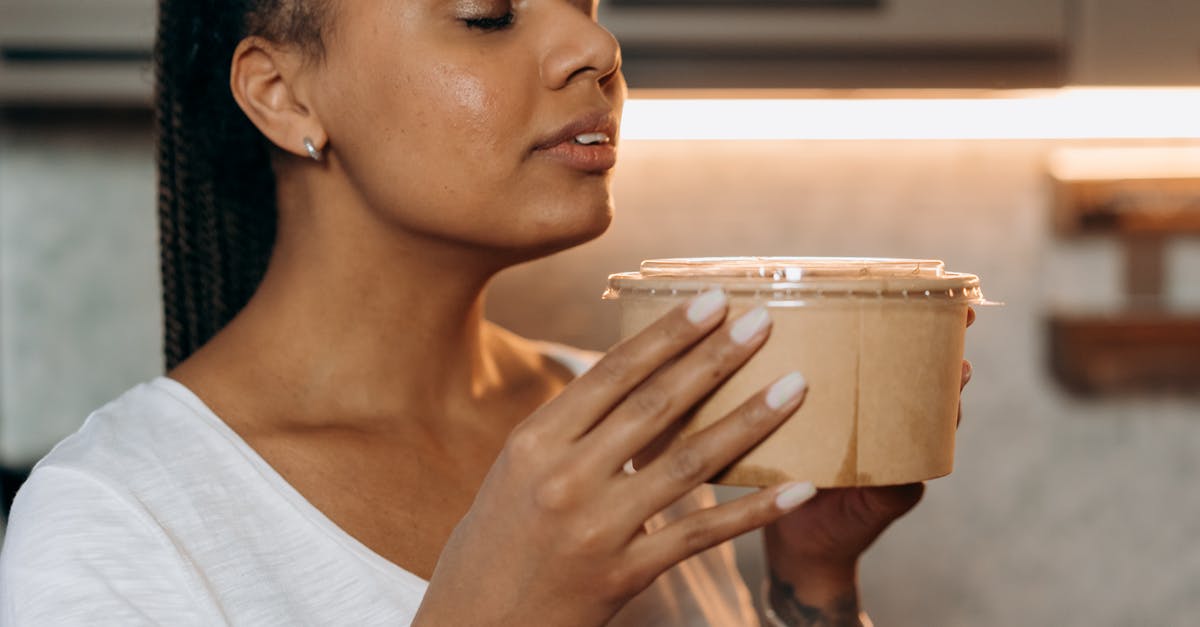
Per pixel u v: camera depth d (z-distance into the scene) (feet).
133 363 6.50
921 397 1.77
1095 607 6.51
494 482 1.77
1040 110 5.61
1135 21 4.72
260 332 2.52
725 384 1.73
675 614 2.76
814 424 1.71
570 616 1.78
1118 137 6.27
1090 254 6.40
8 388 6.46
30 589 2.07
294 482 2.34
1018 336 6.47
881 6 4.73
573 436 1.70
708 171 6.40
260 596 2.19
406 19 2.20
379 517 2.37
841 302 1.69
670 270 1.82
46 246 6.42
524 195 2.26
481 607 1.78
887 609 6.56
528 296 6.42
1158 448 6.45
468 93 2.19
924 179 6.40
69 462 2.24
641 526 1.73
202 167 2.75
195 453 2.30
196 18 2.55
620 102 2.38
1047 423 6.49
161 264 2.91
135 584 2.10
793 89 4.77
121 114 6.36
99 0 4.79
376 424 2.52
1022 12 4.73
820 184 6.41
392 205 2.30
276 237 2.72
